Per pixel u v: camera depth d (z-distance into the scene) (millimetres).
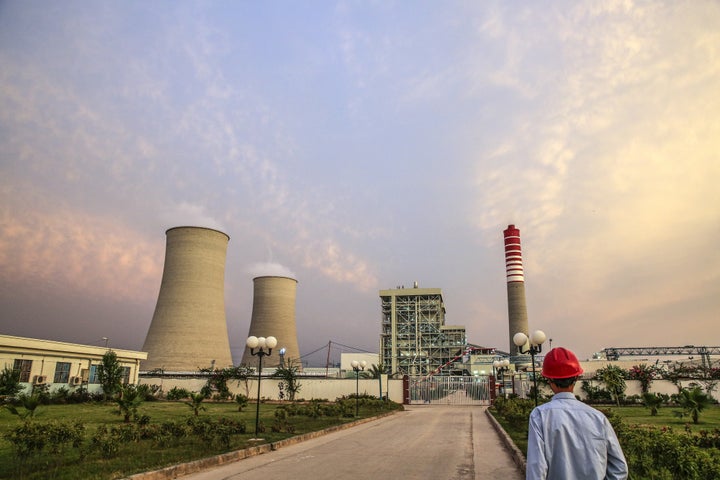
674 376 37688
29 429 11031
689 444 8383
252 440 14898
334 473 10477
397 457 12766
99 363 40812
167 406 34625
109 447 11594
